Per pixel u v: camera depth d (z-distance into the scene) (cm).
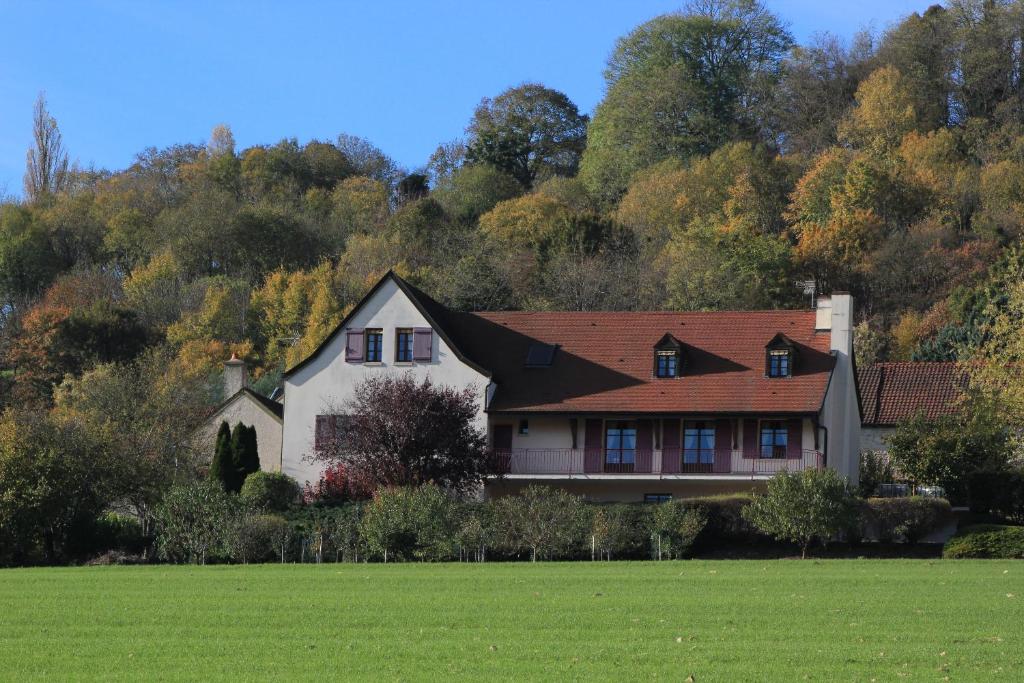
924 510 5972
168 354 11662
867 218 12112
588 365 7269
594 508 5850
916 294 11650
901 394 8525
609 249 12962
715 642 3309
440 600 4078
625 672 2970
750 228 12106
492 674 2966
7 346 12144
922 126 14762
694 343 7288
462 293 12106
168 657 3192
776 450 6881
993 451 6550
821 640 3331
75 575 5156
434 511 5822
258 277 14588
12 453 6203
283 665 3084
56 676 2997
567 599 4078
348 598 4147
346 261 13862
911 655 3128
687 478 6875
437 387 6900
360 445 6419
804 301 11331
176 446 7538
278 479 6819
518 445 7119
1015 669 2983
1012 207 12606
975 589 4262
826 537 5769
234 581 4766
